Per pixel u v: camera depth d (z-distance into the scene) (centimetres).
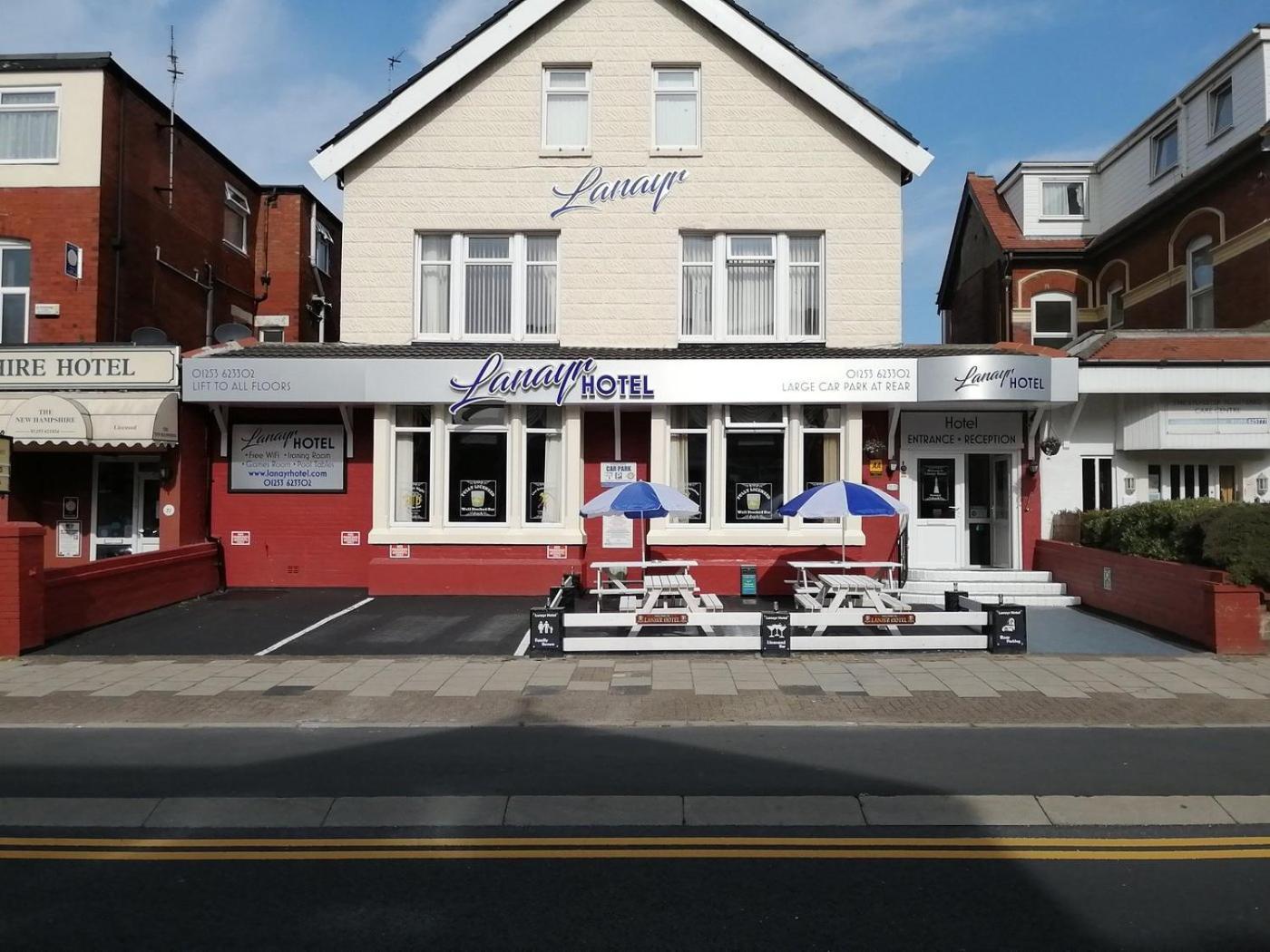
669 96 1709
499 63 1698
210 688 969
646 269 1681
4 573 1128
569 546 1567
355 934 452
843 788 661
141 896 497
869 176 1680
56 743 786
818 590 1360
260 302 2436
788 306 1695
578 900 489
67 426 1477
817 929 456
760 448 1591
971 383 1473
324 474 1656
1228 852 554
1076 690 958
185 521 1582
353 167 1695
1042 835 584
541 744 779
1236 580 1129
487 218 1688
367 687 971
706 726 838
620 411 1606
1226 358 1527
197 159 2133
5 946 441
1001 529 1650
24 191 1758
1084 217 2381
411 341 1689
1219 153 1884
